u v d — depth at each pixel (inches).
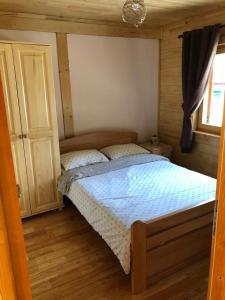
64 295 74.1
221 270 30.6
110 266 85.6
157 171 119.7
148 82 159.5
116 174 117.0
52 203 122.0
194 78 131.3
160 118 166.9
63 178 116.3
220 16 118.0
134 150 142.6
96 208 90.0
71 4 105.1
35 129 110.8
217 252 31.0
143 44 151.6
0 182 24.9
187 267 82.4
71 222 114.4
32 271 83.8
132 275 71.5
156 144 157.4
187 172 117.8
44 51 106.1
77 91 137.8
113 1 102.0
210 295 33.5
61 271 83.7
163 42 153.9
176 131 155.6
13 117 104.9
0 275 26.2
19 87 103.8
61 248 95.7
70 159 124.3
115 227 77.9
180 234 76.7
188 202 88.0
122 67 148.3
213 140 132.2
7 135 24.6
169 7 113.8
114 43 142.6
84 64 136.5
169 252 76.3
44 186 118.1
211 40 118.8
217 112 135.2
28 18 117.1
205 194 93.9
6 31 114.1
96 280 79.5
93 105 144.2
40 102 109.6
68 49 130.5
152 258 73.5
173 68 149.8
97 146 145.2
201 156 141.1
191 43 128.3
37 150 113.1
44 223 113.9
